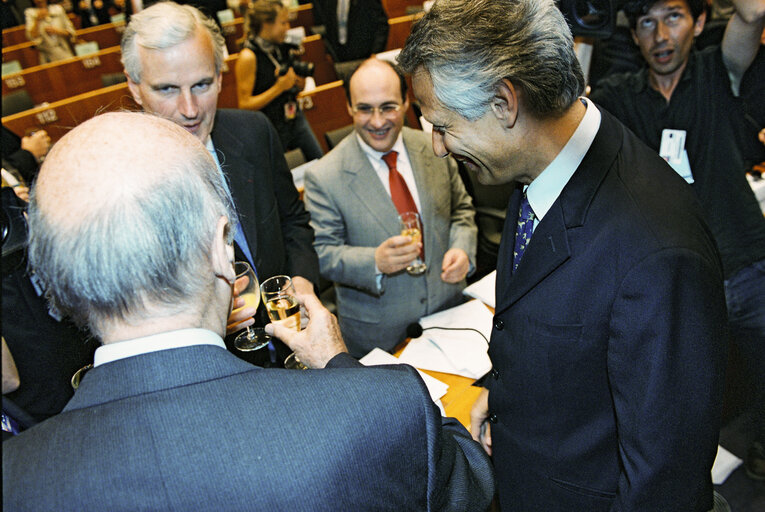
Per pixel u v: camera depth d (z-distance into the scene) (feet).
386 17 14.97
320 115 11.51
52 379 3.45
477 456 2.47
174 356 1.79
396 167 5.79
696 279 2.35
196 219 1.85
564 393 2.95
